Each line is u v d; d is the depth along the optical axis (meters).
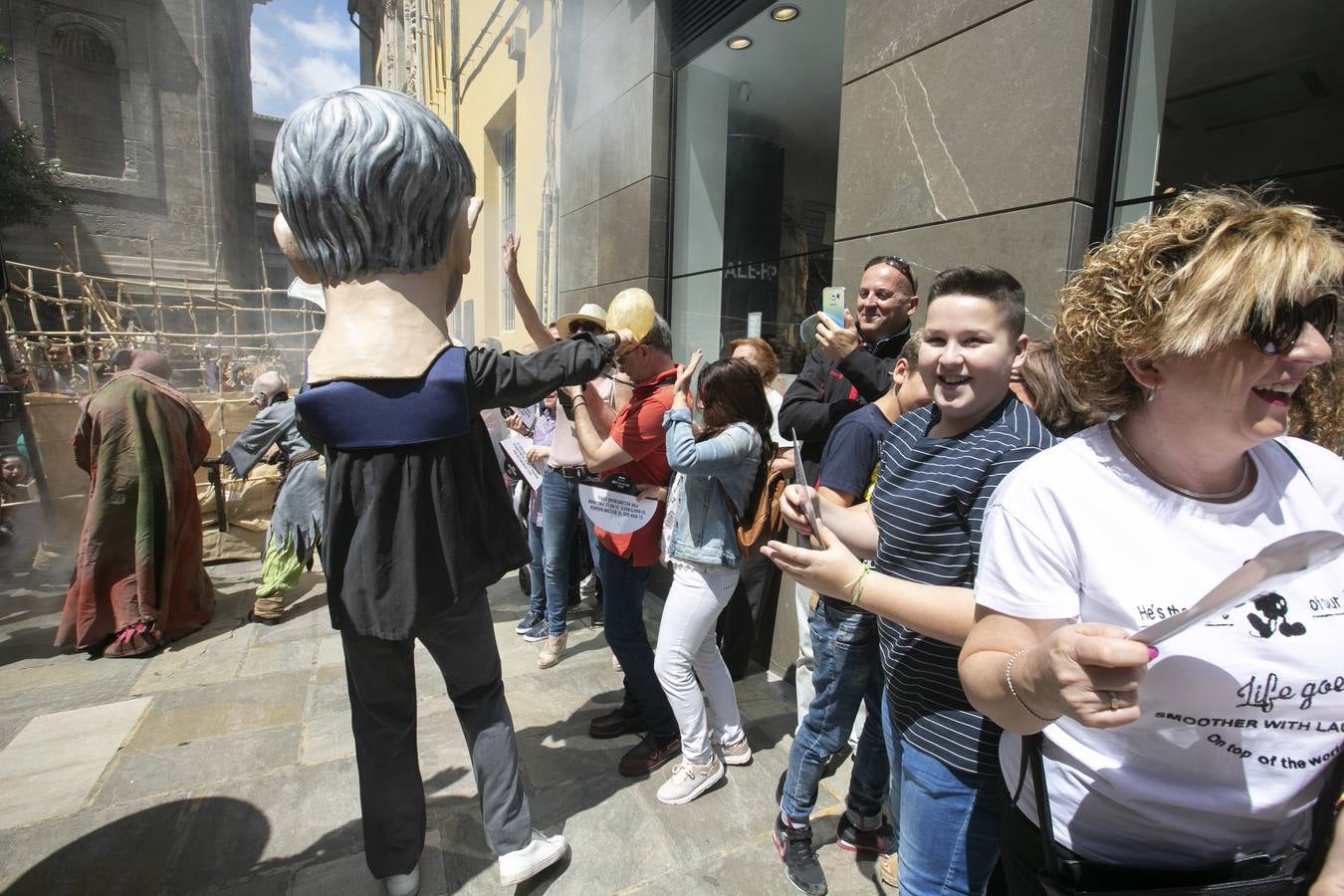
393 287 1.55
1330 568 0.78
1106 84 1.99
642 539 2.33
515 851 1.81
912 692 1.28
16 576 4.76
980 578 0.93
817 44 3.83
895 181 2.51
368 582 1.53
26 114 19.17
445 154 1.55
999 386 1.24
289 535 3.81
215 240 22.20
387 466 1.53
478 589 1.73
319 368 1.52
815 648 1.82
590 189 5.04
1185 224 0.74
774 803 2.25
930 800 1.25
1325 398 0.96
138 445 3.41
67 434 5.25
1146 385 0.79
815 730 1.82
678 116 4.26
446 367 1.55
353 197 1.45
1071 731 0.88
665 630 2.21
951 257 2.32
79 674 3.19
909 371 1.74
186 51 21.55
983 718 1.19
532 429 4.24
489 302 8.43
